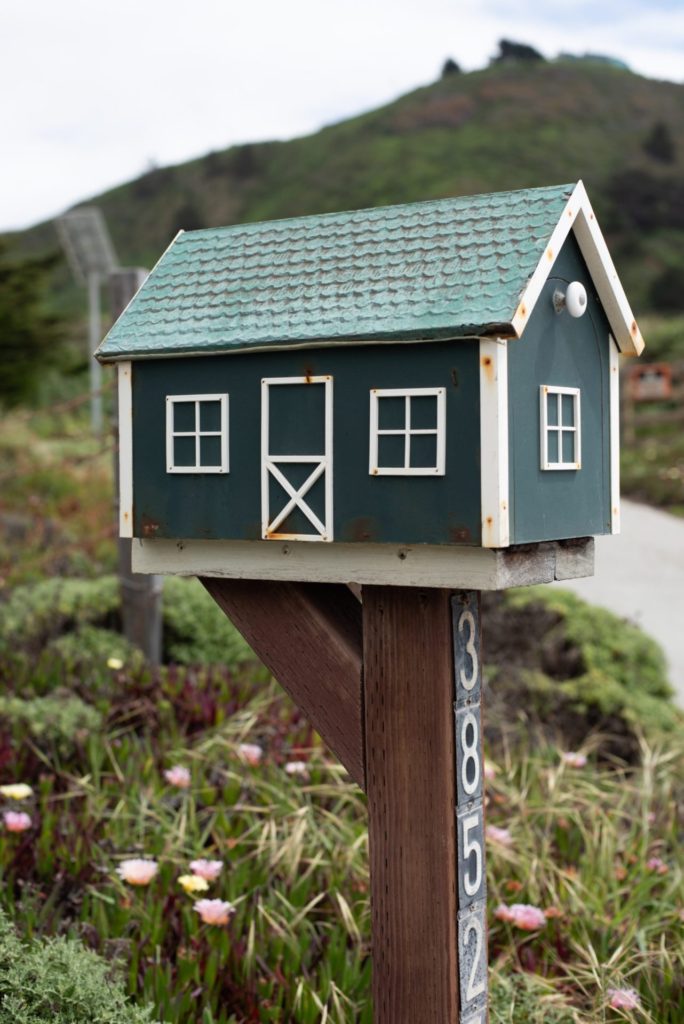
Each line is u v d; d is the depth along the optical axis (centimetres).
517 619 573
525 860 338
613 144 4303
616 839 371
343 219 221
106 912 298
